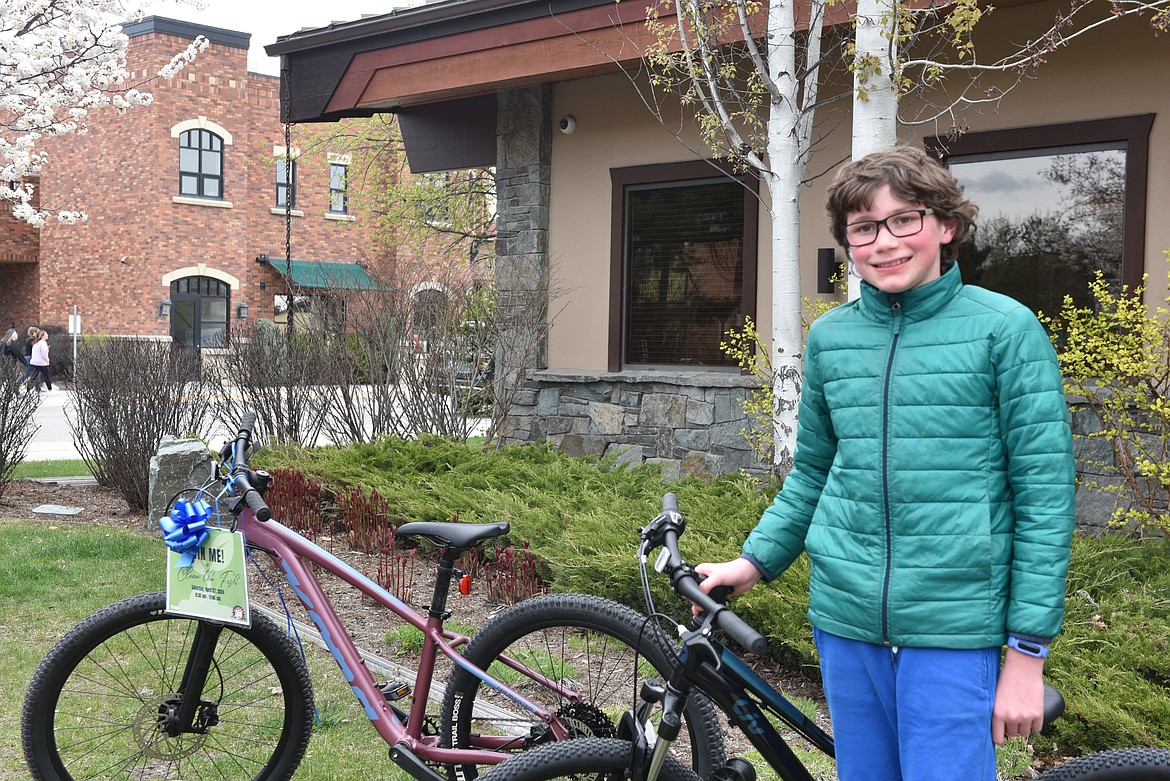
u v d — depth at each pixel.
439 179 16.33
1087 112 5.98
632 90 8.03
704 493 5.98
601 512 5.42
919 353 1.87
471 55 7.85
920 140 6.59
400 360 8.78
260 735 3.19
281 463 7.69
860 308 1.99
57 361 23.11
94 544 6.46
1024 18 6.18
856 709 1.98
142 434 7.81
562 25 7.27
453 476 6.90
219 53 24.19
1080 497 5.68
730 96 7.34
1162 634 3.65
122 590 5.42
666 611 4.45
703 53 5.59
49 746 2.84
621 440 8.01
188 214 23.98
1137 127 5.79
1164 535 4.94
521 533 5.39
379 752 3.33
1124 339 4.95
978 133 6.38
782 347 5.53
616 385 8.05
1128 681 3.35
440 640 2.64
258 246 25.55
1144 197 5.79
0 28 10.70
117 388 8.07
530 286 8.62
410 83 8.28
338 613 4.96
